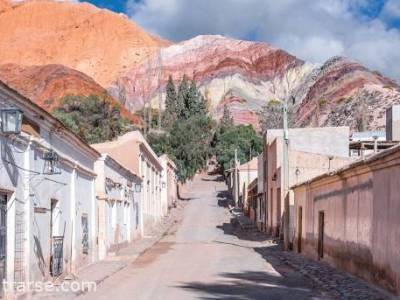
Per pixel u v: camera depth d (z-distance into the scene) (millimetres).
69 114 59406
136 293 14188
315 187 22109
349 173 16281
